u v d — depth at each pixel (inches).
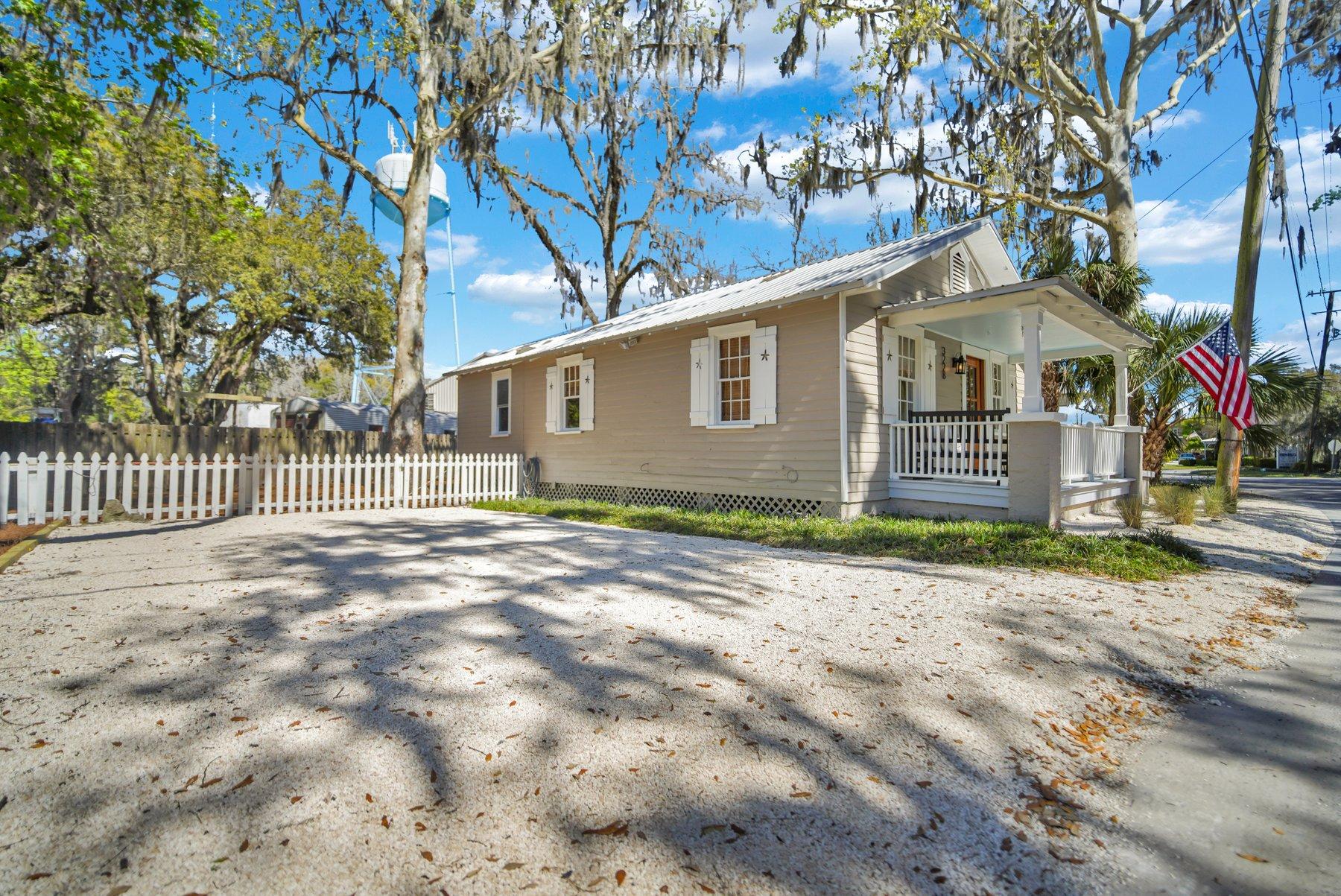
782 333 411.5
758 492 424.8
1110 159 617.6
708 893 75.7
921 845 86.5
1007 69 547.2
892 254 425.4
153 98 425.4
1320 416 1654.8
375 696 125.1
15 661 140.3
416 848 82.1
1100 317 391.2
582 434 570.9
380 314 1019.3
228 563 249.4
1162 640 170.6
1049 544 268.8
